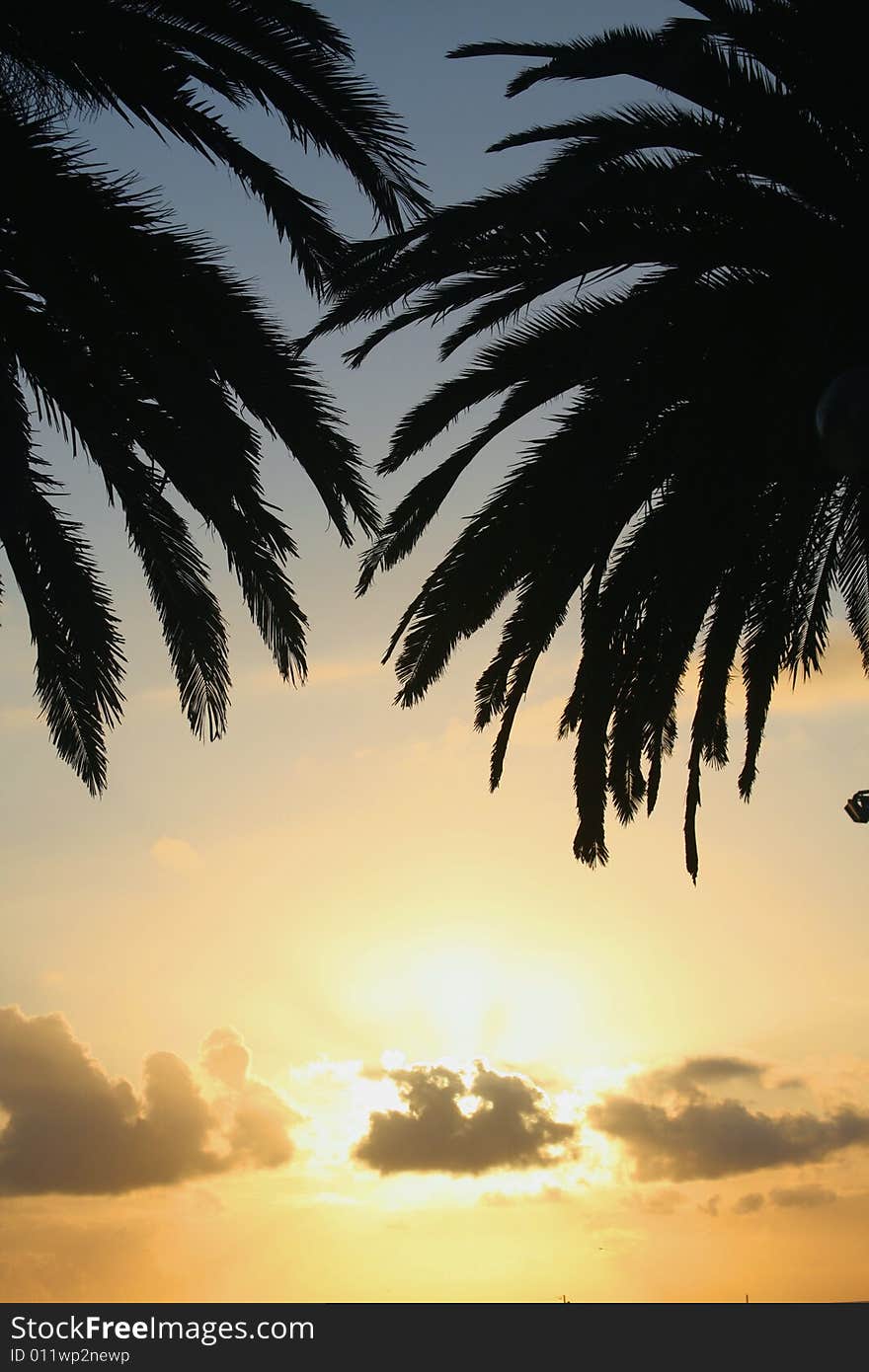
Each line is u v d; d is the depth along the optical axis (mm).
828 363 9172
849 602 13891
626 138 9312
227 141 10023
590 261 9977
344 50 9695
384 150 10117
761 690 13188
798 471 10320
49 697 12266
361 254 10211
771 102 8875
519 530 10547
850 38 8375
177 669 11867
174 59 9766
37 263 9570
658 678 11516
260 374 10047
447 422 11000
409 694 11352
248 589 11086
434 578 11094
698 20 9125
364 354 11391
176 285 9656
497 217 9734
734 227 9344
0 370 9562
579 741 11555
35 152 9258
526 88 10094
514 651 11539
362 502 10586
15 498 9539
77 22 9180
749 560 11461
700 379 9891
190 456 10484
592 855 11469
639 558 10930
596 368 9875
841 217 8922
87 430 10539
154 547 11359
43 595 11766
